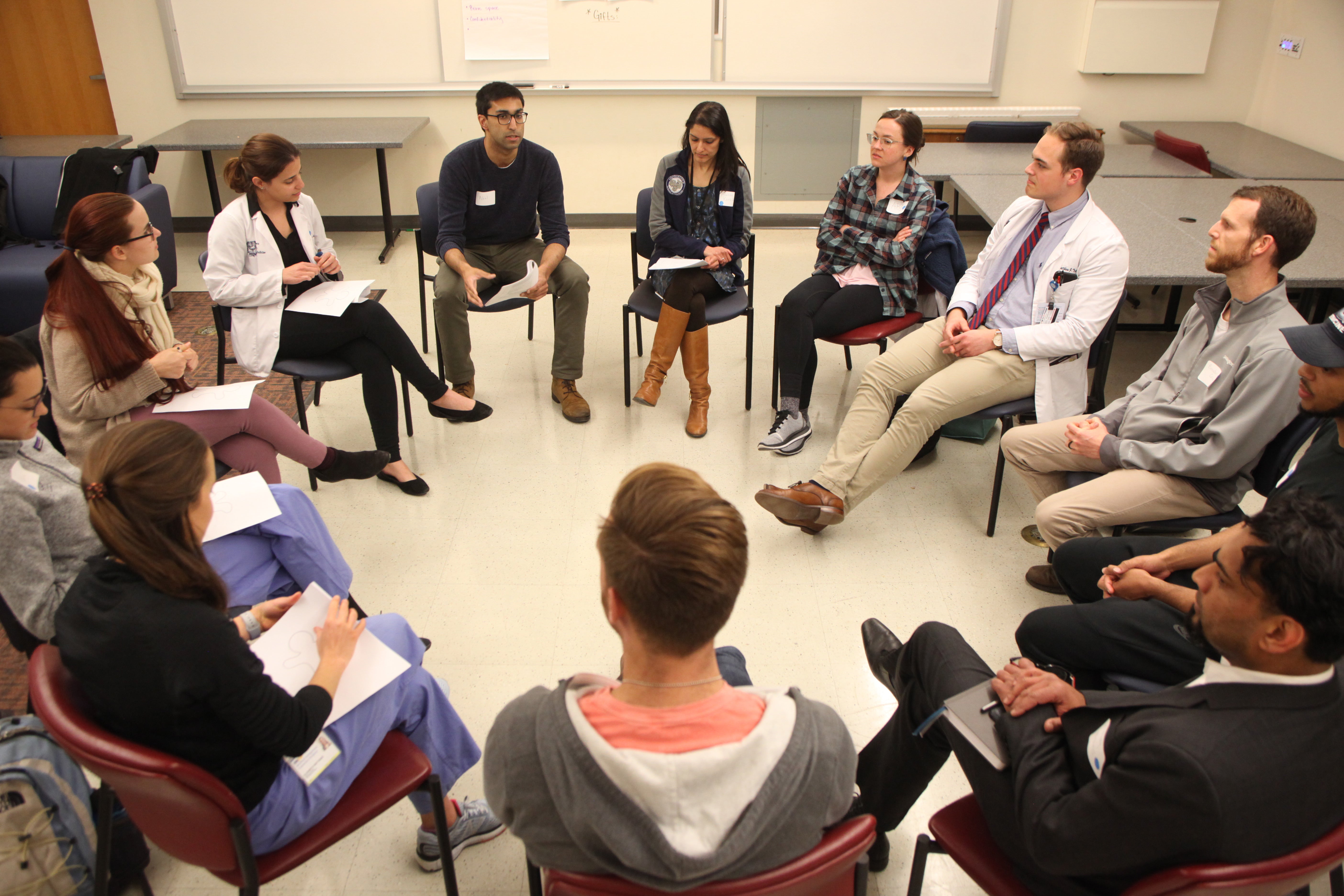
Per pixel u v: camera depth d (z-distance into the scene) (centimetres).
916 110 513
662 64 507
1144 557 180
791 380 304
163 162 525
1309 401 165
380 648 146
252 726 119
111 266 208
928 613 237
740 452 311
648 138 529
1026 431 239
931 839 139
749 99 518
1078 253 250
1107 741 113
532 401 345
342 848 176
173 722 116
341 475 263
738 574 88
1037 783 120
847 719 204
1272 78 499
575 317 323
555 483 294
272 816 129
